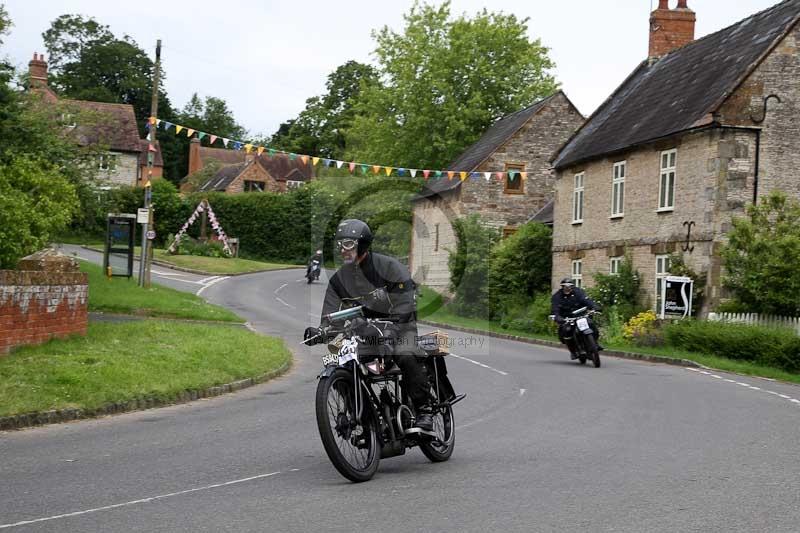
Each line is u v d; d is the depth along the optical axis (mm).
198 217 66250
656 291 27859
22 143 24797
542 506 6469
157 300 26750
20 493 6906
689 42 33781
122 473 7703
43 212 20203
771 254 22578
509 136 46125
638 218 29281
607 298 28953
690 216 26219
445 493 6930
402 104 54344
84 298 16031
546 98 46812
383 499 6719
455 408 12367
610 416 11453
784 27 25859
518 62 55062
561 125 46531
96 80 87375
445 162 54250
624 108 33594
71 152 28031
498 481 7391
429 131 54688
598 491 6977
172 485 7219
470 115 53188
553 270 36094
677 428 10398
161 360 14188
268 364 16297
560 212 35594
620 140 30594
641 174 29172
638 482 7320
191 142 100625
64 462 8203
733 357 21141
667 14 36000
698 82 28672
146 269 31969
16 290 13516
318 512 6293
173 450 8859
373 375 7785
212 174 93812
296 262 64562
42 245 20828
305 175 95688
